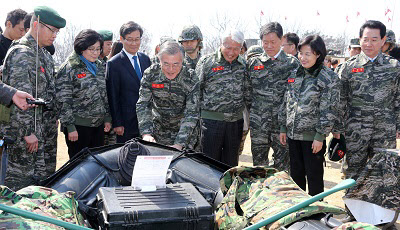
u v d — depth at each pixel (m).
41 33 3.84
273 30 4.65
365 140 4.51
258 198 2.33
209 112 4.58
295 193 2.30
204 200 2.27
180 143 3.59
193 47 5.51
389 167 3.59
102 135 4.87
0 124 3.64
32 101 2.91
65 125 4.45
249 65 4.83
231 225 2.24
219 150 4.64
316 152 4.04
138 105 3.83
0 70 3.96
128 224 2.04
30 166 3.85
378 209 3.74
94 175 2.88
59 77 4.48
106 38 6.20
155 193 2.31
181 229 2.15
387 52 6.33
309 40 3.95
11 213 1.82
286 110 4.30
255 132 4.88
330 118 3.95
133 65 4.96
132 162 2.92
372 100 4.43
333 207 2.08
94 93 4.62
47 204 2.15
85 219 2.44
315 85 4.04
